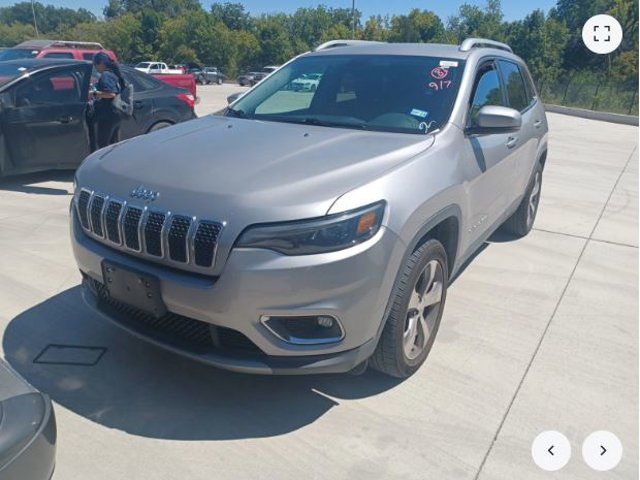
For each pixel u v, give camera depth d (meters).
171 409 2.85
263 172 2.67
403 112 3.50
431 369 3.25
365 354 2.66
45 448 1.82
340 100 3.74
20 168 6.70
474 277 4.62
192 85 16.08
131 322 2.84
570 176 9.36
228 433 2.69
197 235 2.43
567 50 48.28
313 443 2.64
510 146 4.27
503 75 4.54
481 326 3.79
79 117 6.91
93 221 2.81
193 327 2.64
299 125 3.54
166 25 72.12
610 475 2.54
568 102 28.36
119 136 6.95
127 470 2.45
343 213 2.45
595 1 48.66
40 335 3.46
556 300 4.26
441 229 3.33
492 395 3.04
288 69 4.29
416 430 2.75
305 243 2.39
